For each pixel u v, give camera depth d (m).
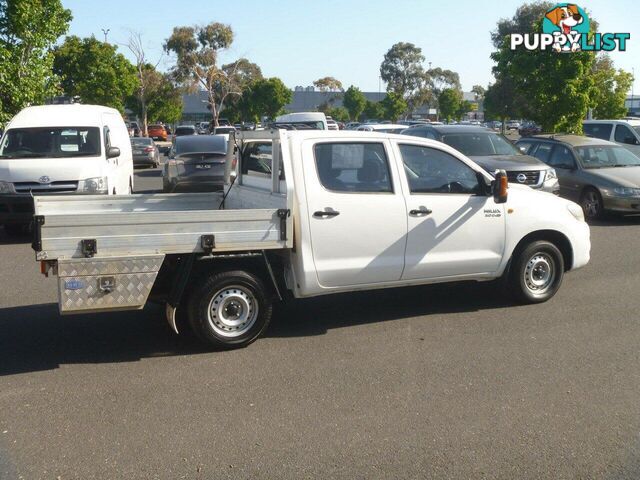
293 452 4.29
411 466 4.09
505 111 45.16
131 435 4.54
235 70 73.44
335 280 6.44
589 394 5.16
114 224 5.57
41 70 18.50
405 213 6.63
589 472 4.01
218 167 16.59
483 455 4.22
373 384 5.39
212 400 5.10
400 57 83.00
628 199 13.51
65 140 12.73
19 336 6.70
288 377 5.55
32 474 4.04
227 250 5.94
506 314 7.28
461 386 5.32
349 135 6.46
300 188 6.20
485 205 7.07
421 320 7.11
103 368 5.80
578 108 22.42
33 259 10.59
